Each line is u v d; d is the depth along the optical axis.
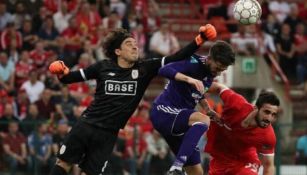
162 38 57.09
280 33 62.19
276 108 27.98
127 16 58.38
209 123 27.27
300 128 49.94
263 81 59.38
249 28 60.16
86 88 50.00
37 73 50.34
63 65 28.14
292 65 62.19
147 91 57.78
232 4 63.06
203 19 63.22
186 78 26.56
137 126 47.97
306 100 61.56
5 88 50.28
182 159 26.41
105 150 28.19
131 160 47.50
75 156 28.31
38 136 46.22
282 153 49.88
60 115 47.53
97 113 28.08
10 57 52.22
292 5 64.00
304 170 49.88
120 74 27.97
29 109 48.34
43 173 46.03
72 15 55.97
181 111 27.53
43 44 53.25
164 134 28.06
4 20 54.72
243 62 58.56
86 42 54.12
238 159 29.78
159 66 27.73
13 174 45.97
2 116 47.88
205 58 27.48
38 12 55.22
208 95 50.62
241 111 28.72
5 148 46.00
